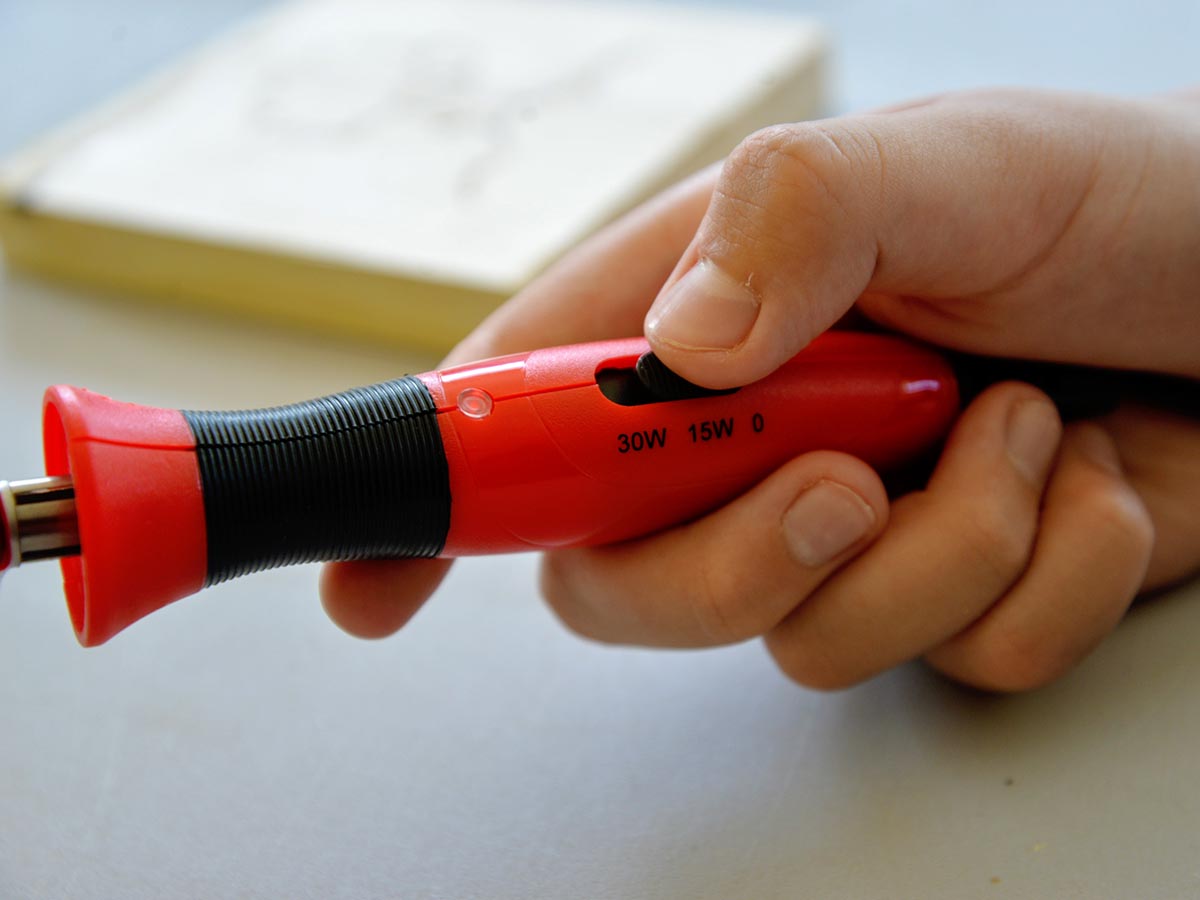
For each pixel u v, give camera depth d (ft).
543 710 1.18
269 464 1.02
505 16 1.96
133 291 1.64
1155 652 1.17
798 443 1.10
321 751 1.16
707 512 1.12
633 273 1.21
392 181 1.60
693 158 1.62
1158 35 1.87
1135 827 1.08
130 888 1.09
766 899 1.06
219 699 1.20
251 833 1.12
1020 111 1.10
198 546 1.00
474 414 1.05
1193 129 1.13
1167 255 1.11
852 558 1.13
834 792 1.12
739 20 1.88
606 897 1.07
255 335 1.56
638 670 1.21
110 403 1.00
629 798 1.12
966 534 1.11
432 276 1.48
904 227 1.05
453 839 1.11
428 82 1.79
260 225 1.56
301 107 1.78
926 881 1.06
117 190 1.63
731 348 1.04
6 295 1.65
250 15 2.23
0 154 1.85
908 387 1.12
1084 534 1.12
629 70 1.77
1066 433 1.18
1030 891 1.05
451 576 1.29
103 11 2.26
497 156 1.62
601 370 1.07
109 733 1.18
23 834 1.12
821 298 1.04
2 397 1.50
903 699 1.17
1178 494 1.19
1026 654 1.13
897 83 1.87
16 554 0.99
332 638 1.24
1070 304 1.13
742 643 1.22
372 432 1.03
